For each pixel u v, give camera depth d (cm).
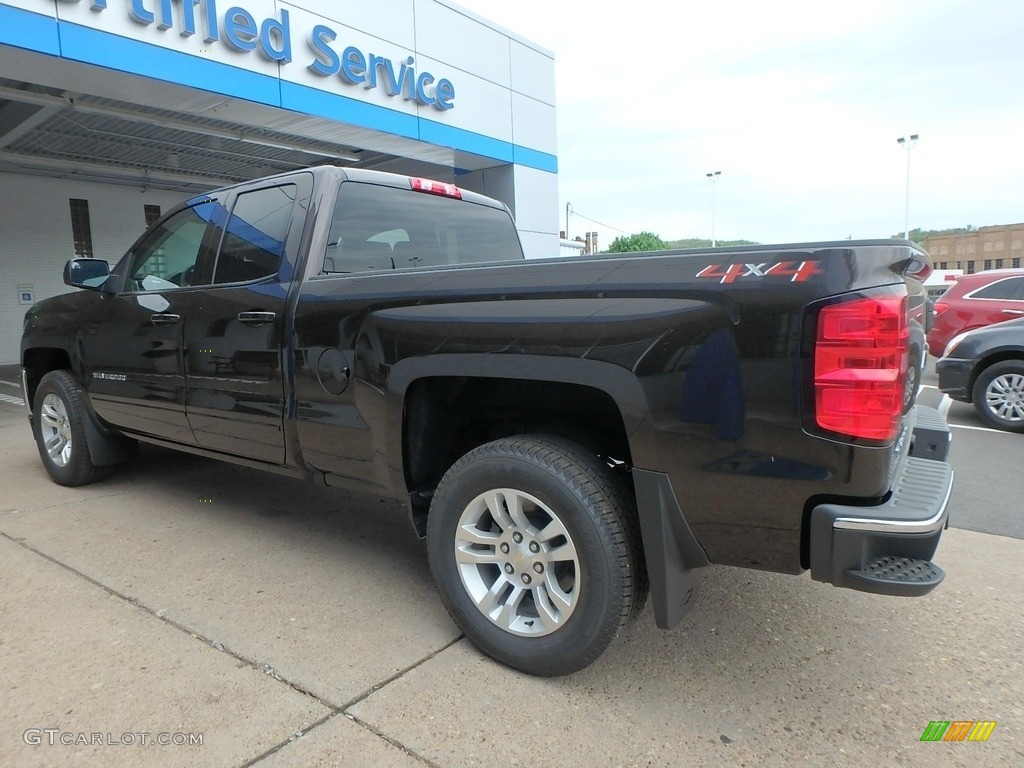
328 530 397
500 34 1405
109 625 281
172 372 370
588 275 224
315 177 320
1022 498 465
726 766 202
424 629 281
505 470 240
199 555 357
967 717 226
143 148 1277
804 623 289
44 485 487
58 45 750
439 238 378
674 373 205
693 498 210
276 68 988
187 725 217
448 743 210
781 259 195
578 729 218
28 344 490
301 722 220
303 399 303
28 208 1438
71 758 201
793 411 191
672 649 268
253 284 325
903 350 193
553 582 238
